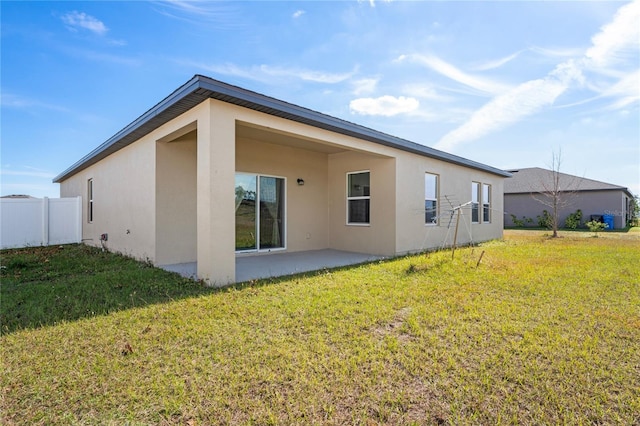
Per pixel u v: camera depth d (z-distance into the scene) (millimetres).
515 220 23484
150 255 6879
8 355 2725
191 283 5125
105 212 9523
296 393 2217
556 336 3102
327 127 6703
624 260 7336
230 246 5242
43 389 2256
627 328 3312
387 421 1960
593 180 22422
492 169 12805
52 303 4145
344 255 8609
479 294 4512
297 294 4512
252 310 3830
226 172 5207
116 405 2102
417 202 9391
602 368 2539
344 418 1985
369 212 9141
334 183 10023
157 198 6699
